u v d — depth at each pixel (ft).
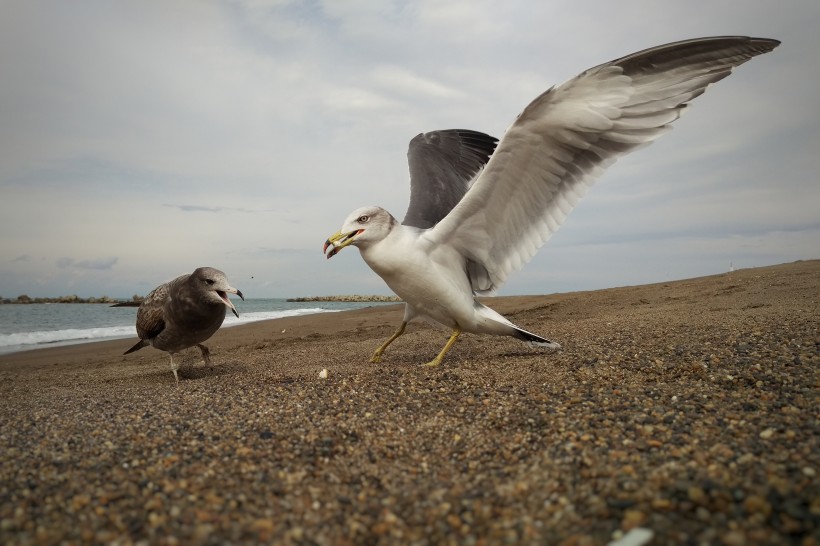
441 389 2.43
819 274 5.75
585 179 2.54
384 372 2.87
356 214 2.84
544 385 2.42
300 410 2.15
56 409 2.40
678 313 4.42
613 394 2.17
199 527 1.22
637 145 2.37
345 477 1.52
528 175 2.58
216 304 3.25
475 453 1.67
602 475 1.37
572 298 6.58
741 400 1.96
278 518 1.28
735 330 3.21
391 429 1.92
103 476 1.51
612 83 2.23
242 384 2.79
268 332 6.30
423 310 3.09
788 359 2.44
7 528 1.22
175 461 1.61
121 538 1.17
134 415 2.17
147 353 5.37
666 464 1.40
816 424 1.63
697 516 1.12
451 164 3.73
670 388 2.19
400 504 1.35
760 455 1.42
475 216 2.78
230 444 1.75
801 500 1.15
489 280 3.03
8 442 1.84
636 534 1.06
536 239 2.74
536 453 1.62
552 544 1.10
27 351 6.04
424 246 2.87
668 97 2.26
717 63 2.18
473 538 1.16
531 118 2.34
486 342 4.07
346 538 1.19
